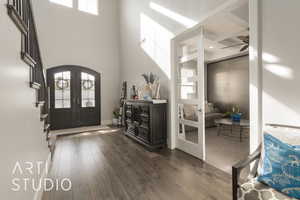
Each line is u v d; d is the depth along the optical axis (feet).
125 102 14.80
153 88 11.60
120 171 7.87
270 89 5.43
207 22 8.20
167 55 11.00
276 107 5.28
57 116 17.63
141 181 6.95
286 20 4.95
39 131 6.48
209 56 22.06
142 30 14.49
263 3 5.51
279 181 3.76
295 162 3.63
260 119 5.76
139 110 12.23
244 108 19.81
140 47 14.96
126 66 18.81
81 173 7.71
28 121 4.95
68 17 18.39
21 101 4.33
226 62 21.83
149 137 10.72
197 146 9.31
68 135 15.06
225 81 22.00
